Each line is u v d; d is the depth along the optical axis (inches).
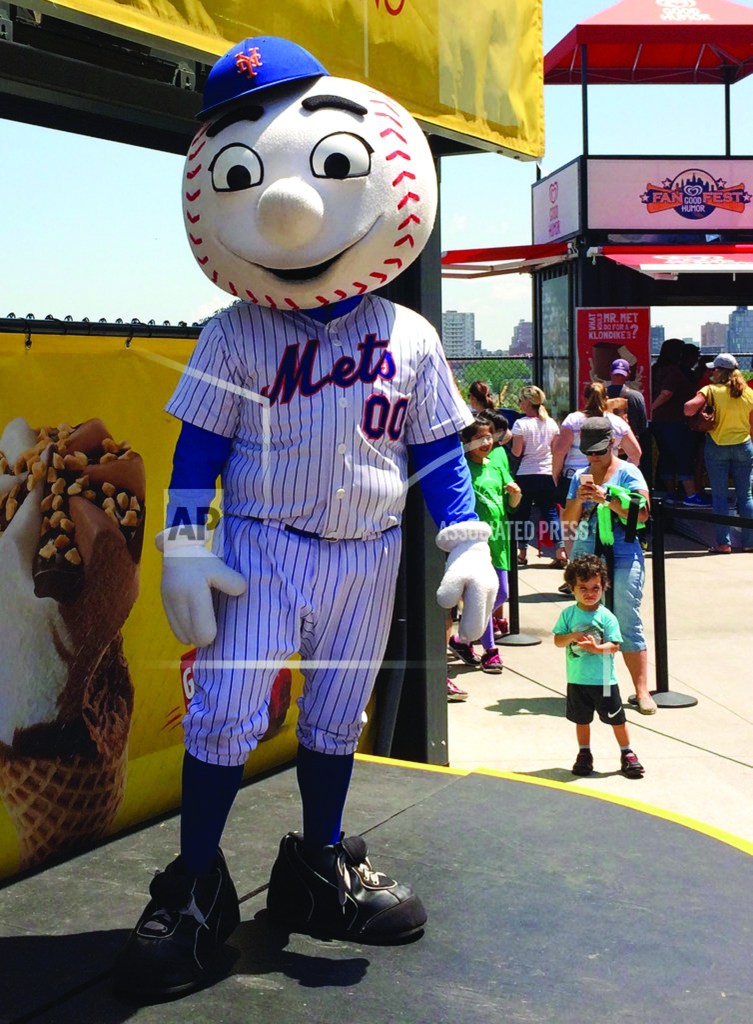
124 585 136.6
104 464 133.3
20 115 128.6
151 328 137.3
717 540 294.8
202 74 139.3
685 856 130.1
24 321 123.2
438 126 152.1
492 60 164.1
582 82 504.7
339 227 92.9
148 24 109.7
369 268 96.1
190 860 102.3
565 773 193.8
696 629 255.1
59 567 128.2
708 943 110.0
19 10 114.9
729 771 195.5
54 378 126.6
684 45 530.6
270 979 102.5
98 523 133.0
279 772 157.8
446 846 131.9
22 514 124.3
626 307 477.7
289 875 111.1
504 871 125.4
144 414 137.3
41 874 126.4
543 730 209.0
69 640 130.3
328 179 92.2
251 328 97.6
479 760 196.2
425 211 98.9
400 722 177.0
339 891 109.1
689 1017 97.5
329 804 110.0
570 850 131.3
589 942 110.0
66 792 131.4
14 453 122.8
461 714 214.8
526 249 489.1
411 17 145.9
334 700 106.3
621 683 243.1
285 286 94.5
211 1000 99.0
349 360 98.0
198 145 96.5
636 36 492.7
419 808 143.8
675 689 234.2
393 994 100.3
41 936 110.9
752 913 116.3
